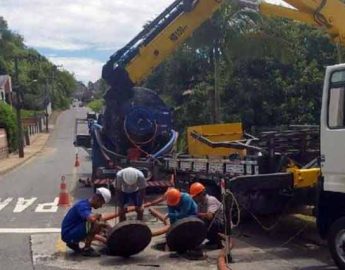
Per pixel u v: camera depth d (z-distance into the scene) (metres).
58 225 12.95
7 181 24.30
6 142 41.72
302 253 10.02
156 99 17.84
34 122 74.38
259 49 27.31
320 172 8.97
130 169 12.00
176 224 9.56
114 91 16.75
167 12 16.05
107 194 10.10
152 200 15.33
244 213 11.49
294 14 12.36
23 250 10.46
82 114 106.19
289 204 10.84
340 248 8.40
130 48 16.36
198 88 34.72
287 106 32.44
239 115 32.78
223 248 9.97
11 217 14.15
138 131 17.38
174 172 15.18
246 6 13.46
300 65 32.88
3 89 78.50
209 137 15.74
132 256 9.80
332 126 8.62
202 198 10.27
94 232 9.86
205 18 15.98
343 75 8.49
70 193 18.84
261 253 10.02
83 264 9.38
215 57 27.72
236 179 9.77
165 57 16.22
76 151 47.06
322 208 8.89
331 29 12.16
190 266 9.15
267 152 10.90
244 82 32.81
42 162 36.41
